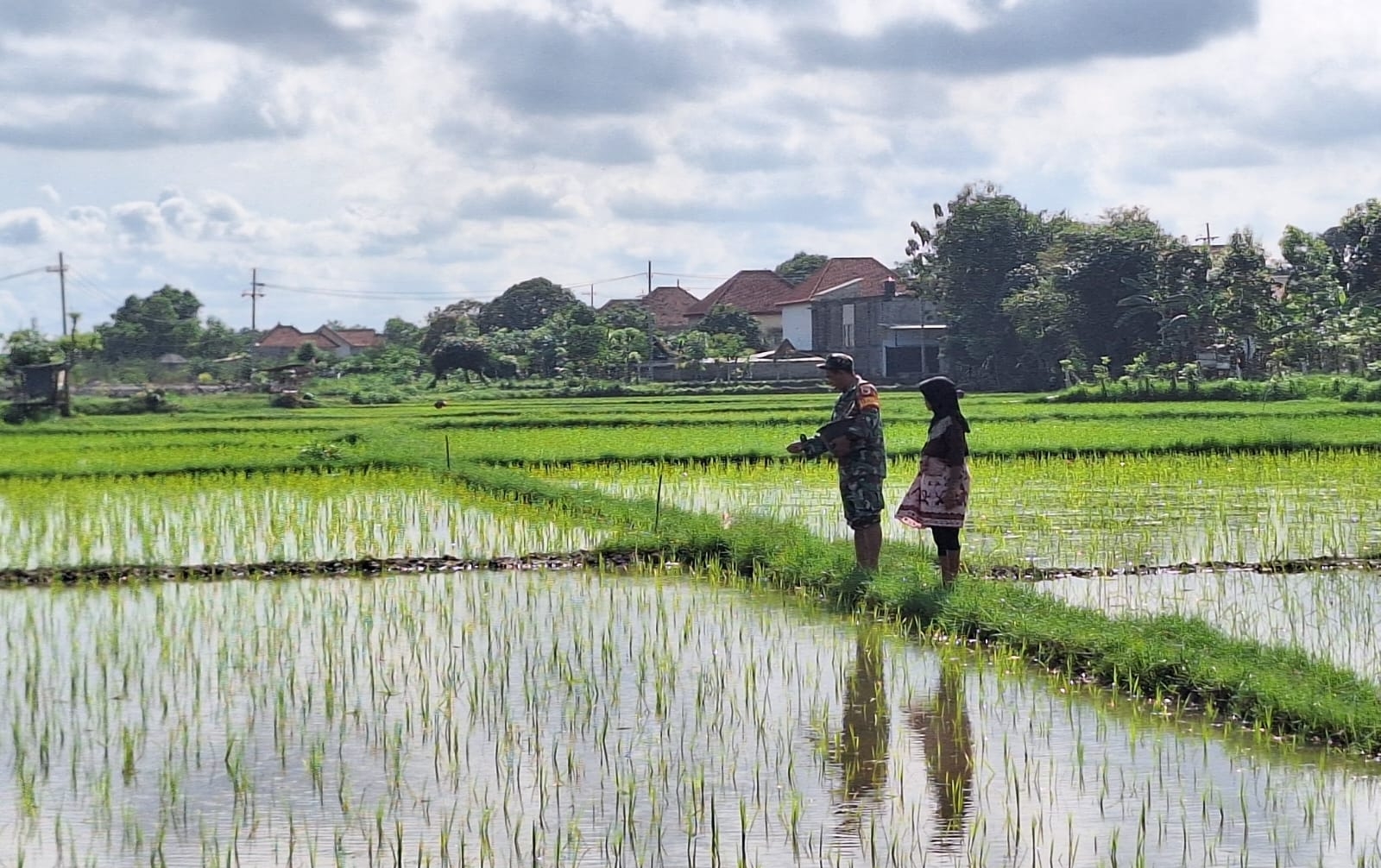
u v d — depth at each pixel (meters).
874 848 6.52
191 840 6.74
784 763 7.82
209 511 19.12
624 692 9.35
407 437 31.91
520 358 90.88
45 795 7.42
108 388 76.31
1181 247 63.34
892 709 8.84
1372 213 69.81
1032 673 9.78
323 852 6.58
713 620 11.68
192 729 8.61
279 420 46.41
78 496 21.02
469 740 8.30
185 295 123.25
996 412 41.03
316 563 14.61
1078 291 64.69
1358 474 22.95
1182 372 55.81
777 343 100.19
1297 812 6.91
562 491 20.05
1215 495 20.16
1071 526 16.98
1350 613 11.63
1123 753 7.89
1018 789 7.29
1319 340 58.06
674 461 25.92
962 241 71.38
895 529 16.78
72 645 11.02
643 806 7.14
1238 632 10.77
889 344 79.12
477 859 6.46
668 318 118.50
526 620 11.73
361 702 9.16
